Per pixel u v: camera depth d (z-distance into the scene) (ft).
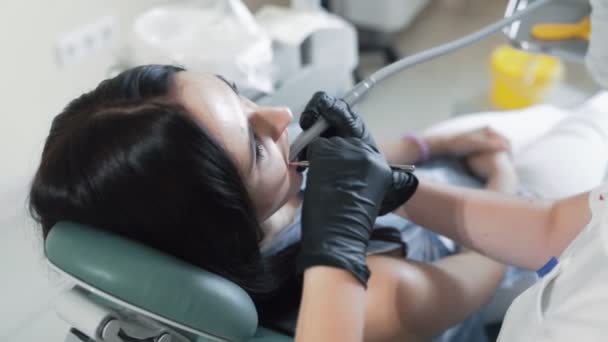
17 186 5.58
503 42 8.05
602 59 3.04
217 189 2.09
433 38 8.41
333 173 2.24
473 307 2.95
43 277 4.86
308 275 2.04
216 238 2.20
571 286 1.84
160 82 2.20
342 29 5.12
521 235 2.83
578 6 3.69
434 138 4.05
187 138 2.04
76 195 2.15
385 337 2.56
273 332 2.57
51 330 4.57
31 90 5.55
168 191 2.05
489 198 2.98
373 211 2.23
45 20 5.42
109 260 2.06
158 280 2.05
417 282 2.69
